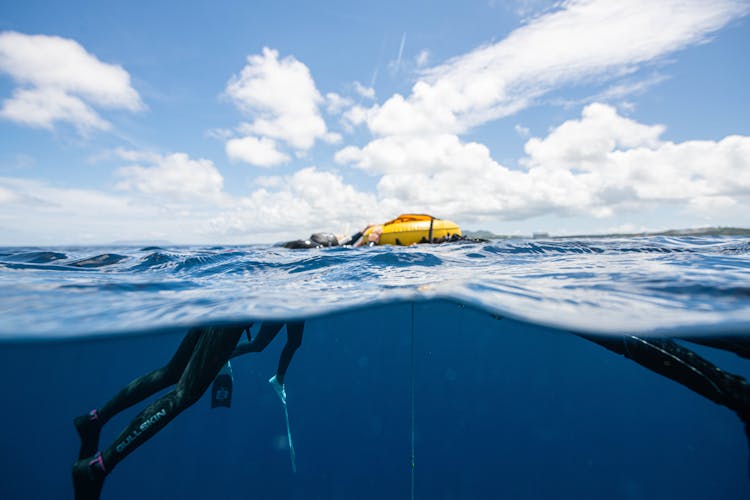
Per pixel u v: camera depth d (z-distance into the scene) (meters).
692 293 3.54
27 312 3.40
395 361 17.19
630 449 14.97
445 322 7.69
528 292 3.92
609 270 4.84
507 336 10.08
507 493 11.18
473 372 16.62
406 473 12.55
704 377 2.57
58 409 16.59
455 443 14.95
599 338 3.24
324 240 10.65
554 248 8.51
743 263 5.11
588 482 12.22
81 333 3.34
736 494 11.67
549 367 15.09
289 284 4.98
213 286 4.83
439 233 12.30
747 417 2.37
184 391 3.10
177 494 14.34
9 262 6.16
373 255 7.53
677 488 12.85
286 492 12.25
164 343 4.97
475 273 5.29
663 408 17.48
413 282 4.79
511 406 18.14
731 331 2.89
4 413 19.11
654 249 7.93
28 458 17.22
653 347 2.87
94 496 2.73
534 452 14.38
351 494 11.30
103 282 4.62
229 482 14.04
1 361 7.78
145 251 10.15
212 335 3.36
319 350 14.64
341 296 4.24
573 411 18.27
